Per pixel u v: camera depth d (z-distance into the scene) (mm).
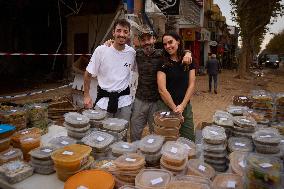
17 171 2568
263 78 26344
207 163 2729
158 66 3746
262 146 2582
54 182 2551
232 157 2586
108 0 12391
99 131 3148
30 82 13352
